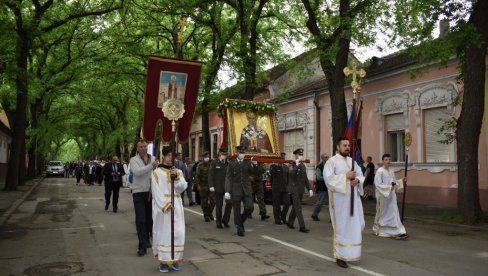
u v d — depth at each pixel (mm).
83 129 61688
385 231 9352
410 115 16984
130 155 43531
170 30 24219
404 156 17406
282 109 25969
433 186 15859
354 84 7609
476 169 11266
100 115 51250
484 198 14086
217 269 6461
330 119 21531
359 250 6617
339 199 6707
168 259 6238
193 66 7910
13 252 7703
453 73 15125
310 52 19266
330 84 16047
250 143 15398
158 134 7887
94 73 27188
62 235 9484
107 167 14344
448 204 15180
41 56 24828
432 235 9617
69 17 19906
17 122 21859
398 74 17484
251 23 19422
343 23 14242
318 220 12125
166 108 6707
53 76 24922
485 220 11086
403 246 8312
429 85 16094
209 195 11992
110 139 45562
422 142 16422
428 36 12195
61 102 42688
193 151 41281
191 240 8922
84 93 31172
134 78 27672
